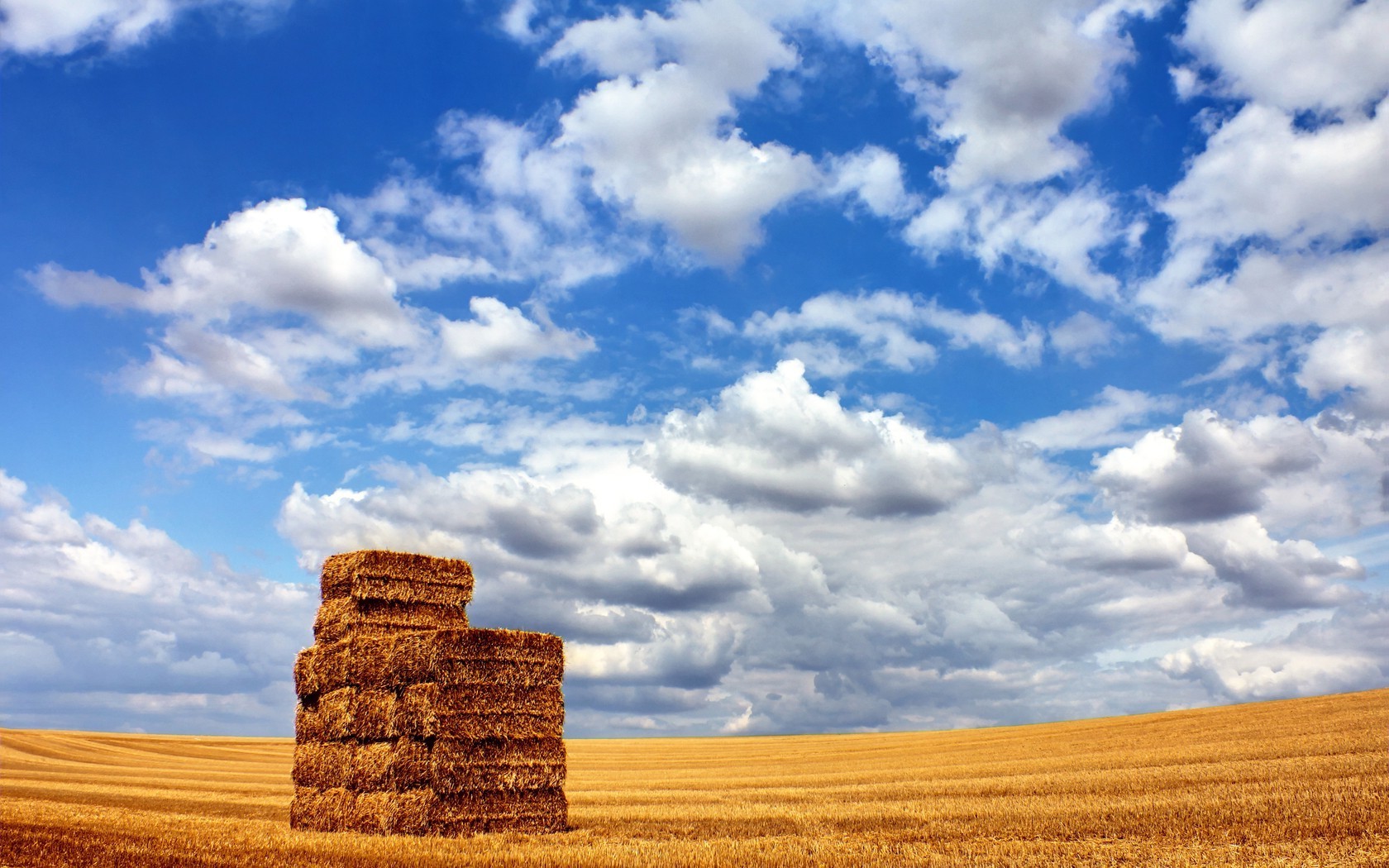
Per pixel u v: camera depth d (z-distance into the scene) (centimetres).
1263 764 3188
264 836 1934
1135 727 6388
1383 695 6144
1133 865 1497
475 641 2111
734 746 9300
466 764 2066
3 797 2969
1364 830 1706
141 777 4719
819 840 1908
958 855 1644
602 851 1725
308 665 2253
